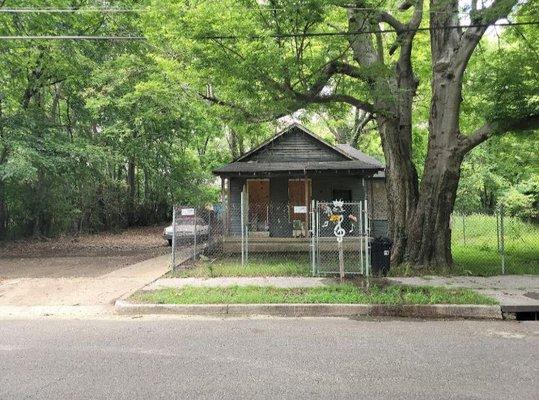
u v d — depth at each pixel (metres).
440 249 12.69
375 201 22.38
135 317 8.53
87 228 30.25
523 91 12.12
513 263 14.00
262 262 14.84
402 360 5.72
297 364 5.57
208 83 12.65
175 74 13.47
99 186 27.95
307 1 10.03
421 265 12.66
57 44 18.84
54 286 11.22
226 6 10.43
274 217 20.31
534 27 13.29
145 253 19.08
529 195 29.88
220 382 4.96
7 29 18.44
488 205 39.94
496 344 6.51
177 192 28.30
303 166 19.19
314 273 11.95
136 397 4.56
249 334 7.13
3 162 19.25
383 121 13.45
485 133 12.47
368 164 19.42
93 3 19.05
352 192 20.31
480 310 8.47
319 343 6.56
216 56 10.88
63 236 27.38
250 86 11.10
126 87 20.38
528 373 5.23
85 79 21.16
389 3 12.51
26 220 25.53
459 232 25.44
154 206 39.28
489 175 34.12
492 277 11.56
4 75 20.72
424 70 18.47
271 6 10.66
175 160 28.98
